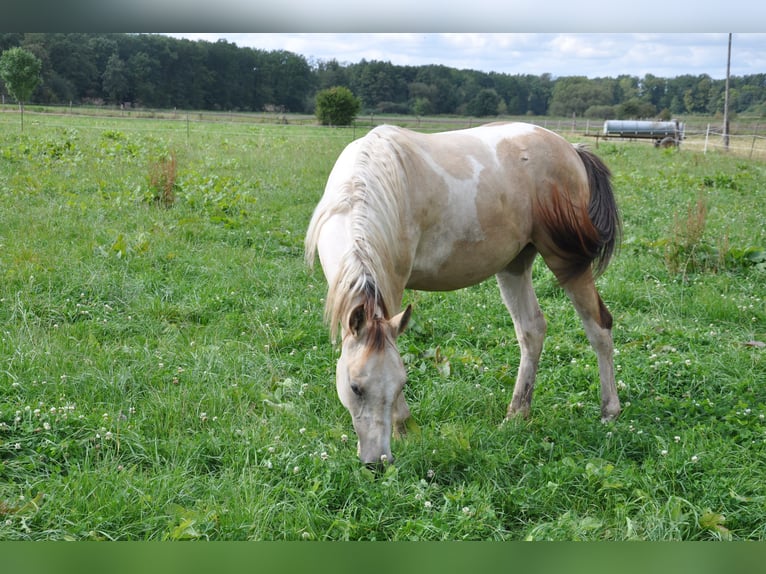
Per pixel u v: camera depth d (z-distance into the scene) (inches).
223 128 1079.0
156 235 276.1
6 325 181.8
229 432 139.1
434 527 111.7
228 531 110.1
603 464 135.0
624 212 388.8
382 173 135.6
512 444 142.1
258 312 206.5
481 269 155.3
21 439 129.6
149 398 153.3
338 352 182.7
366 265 121.7
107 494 116.0
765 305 234.7
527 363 163.5
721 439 144.7
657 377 179.6
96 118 1125.7
